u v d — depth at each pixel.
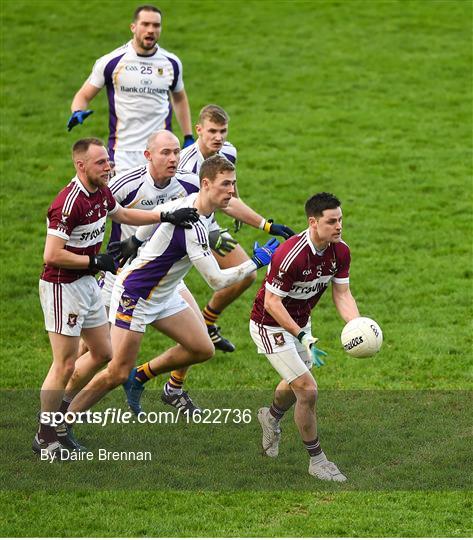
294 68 75.19
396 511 25.97
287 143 62.97
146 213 29.52
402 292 44.12
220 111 34.88
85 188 28.05
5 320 41.47
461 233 50.59
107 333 29.77
